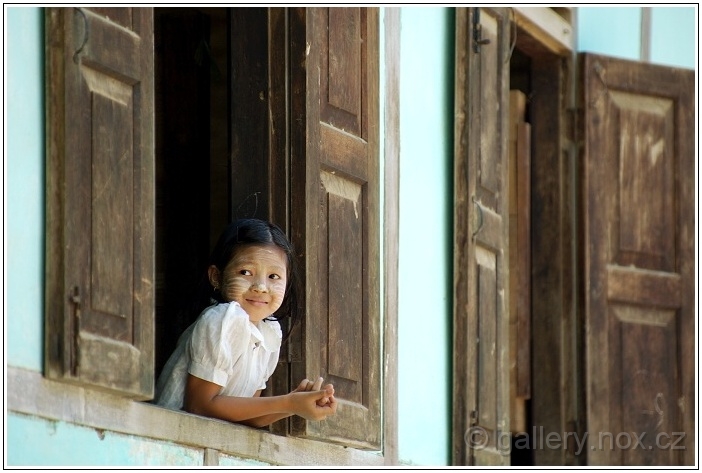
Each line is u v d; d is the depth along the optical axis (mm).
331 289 7965
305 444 7977
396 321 9242
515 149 11703
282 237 7527
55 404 6082
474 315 9914
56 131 6113
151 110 6566
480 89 10164
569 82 11930
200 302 7566
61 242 6070
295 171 7793
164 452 6742
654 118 12086
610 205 11883
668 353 11938
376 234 8414
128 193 6410
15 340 5910
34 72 6086
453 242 9914
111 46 6348
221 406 7145
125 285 6355
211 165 8648
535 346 11781
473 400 9844
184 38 8750
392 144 9305
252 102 7855
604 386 11695
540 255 11844
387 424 9055
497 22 10500
